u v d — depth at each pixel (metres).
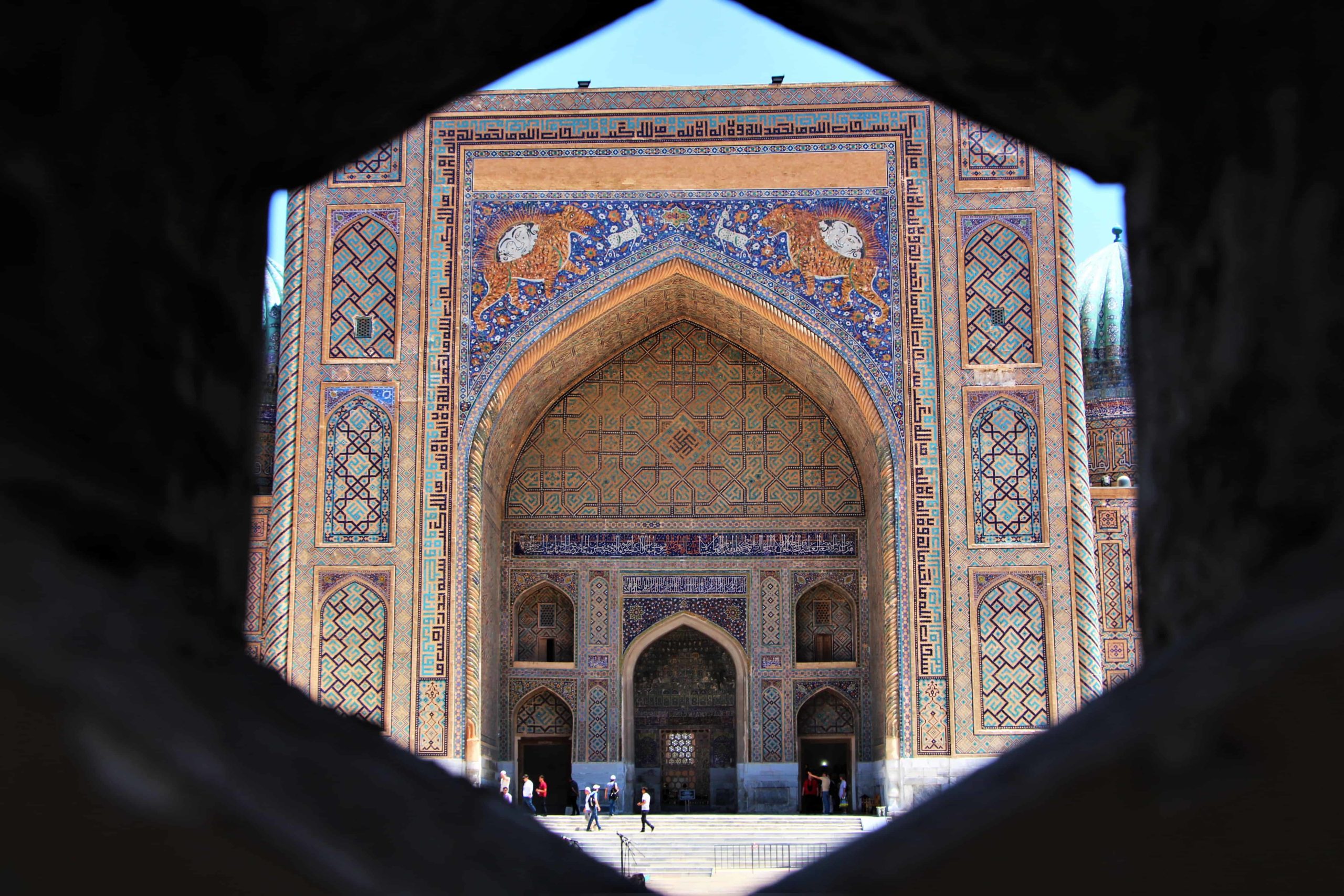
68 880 0.67
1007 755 0.91
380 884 0.72
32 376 0.98
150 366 1.21
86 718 0.67
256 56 1.33
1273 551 1.12
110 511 1.10
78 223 1.06
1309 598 0.74
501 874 0.91
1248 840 0.69
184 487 1.29
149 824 0.68
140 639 0.80
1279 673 0.69
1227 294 1.23
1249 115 1.17
